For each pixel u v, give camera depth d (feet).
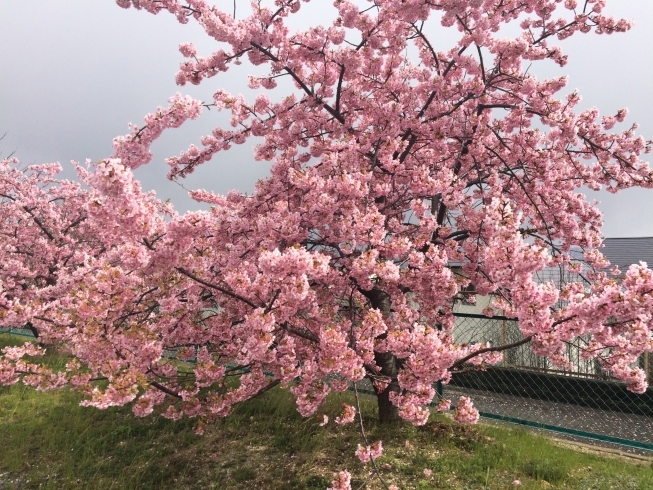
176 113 10.45
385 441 14.90
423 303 14.93
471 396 24.89
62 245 32.35
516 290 8.59
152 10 14.02
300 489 12.20
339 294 14.51
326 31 14.60
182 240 10.33
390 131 14.98
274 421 16.62
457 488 11.93
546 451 14.20
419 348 9.98
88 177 8.90
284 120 16.39
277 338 12.89
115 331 12.44
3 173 31.09
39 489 12.84
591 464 13.80
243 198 18.06
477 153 15.28
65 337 16.06
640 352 8.59
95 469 13.82
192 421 16.94
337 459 13.79
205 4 13.97
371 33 14.92
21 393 20.84
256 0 13.43
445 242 14.28
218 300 13.35
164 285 12.26
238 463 13.87
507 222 8.52
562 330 8.71
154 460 14.28
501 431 16.10
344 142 15.16
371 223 11.68
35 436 16.26
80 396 19.92
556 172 16.62
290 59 15.43
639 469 13.56
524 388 24.52
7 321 14.19
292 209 14.66
